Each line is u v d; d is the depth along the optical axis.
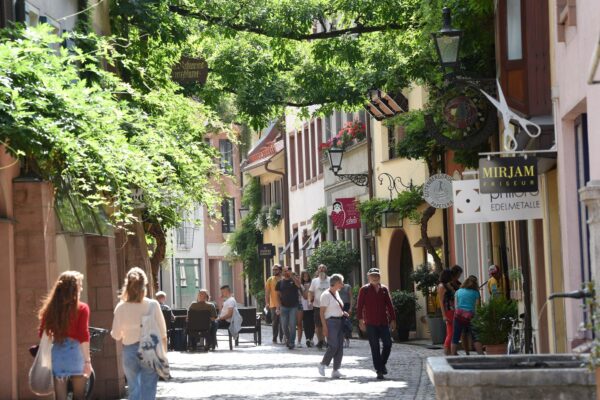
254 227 67.50
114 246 22.22
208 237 76.81
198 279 75.44
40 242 17.97
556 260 19.09
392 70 32.53
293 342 36.53
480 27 24.78
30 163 18.02
